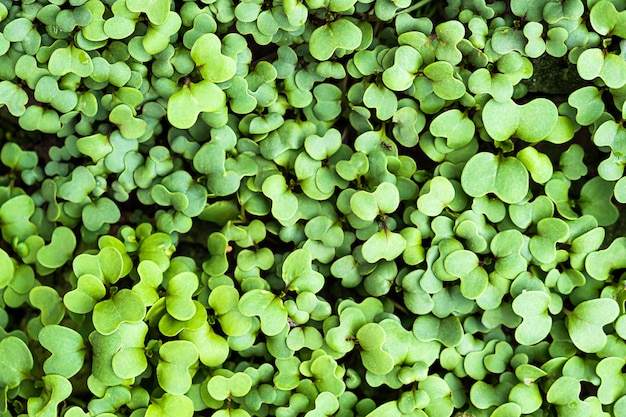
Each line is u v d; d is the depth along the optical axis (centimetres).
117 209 37
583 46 35
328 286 38
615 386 35
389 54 36
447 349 36
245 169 36
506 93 35
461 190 36
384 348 35
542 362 36
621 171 35
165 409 35
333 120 37
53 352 35
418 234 36
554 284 36
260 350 36
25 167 38
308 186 36
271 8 36
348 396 36
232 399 36
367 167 36
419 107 36
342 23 35
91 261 35
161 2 35
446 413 35
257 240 36
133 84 36
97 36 36
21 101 36
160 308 35
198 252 38
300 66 37
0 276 36
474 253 35
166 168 37
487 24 36
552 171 36
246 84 36
